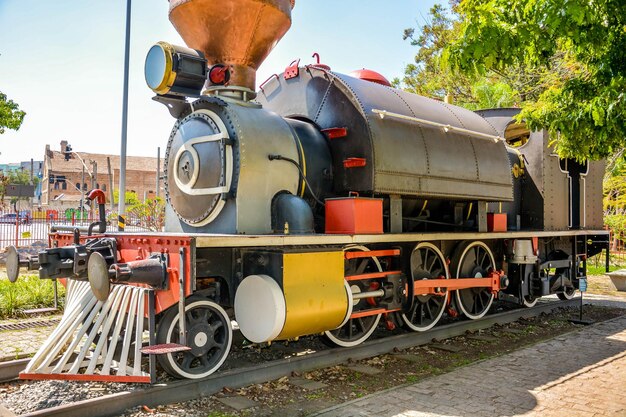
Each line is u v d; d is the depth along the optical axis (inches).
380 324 311.6
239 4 223.3
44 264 198.1
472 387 201.3
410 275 274.5
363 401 184.5
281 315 195.2
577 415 173.2
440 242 301.3
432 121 286.4
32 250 637.3
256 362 231.6
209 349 197.2
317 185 251.4
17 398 181.2
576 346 271.1
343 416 170.6
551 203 387.9
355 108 250.2
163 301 185.3
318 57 279.1
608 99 207.5
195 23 231.1
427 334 278.8
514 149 396.8
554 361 240.7
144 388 175.9
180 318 175.2
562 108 236.4
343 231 232.5
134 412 168.1
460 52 187.2
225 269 212.5
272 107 288.5
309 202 249.9
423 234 266.1
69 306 212.1
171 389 178.2
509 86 891.4
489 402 184.7
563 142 258.8
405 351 259.4
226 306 223.5
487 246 331.0
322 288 214.2
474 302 327.9
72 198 2645.2
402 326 289.9
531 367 230.4
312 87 269.3
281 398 188.4
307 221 221.1
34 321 322.0
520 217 393.1
